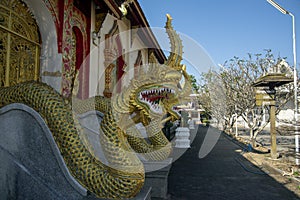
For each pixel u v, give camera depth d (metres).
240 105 14.65
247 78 14.88
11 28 5.29
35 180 3.30
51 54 5.89
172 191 5.86
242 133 23.02
